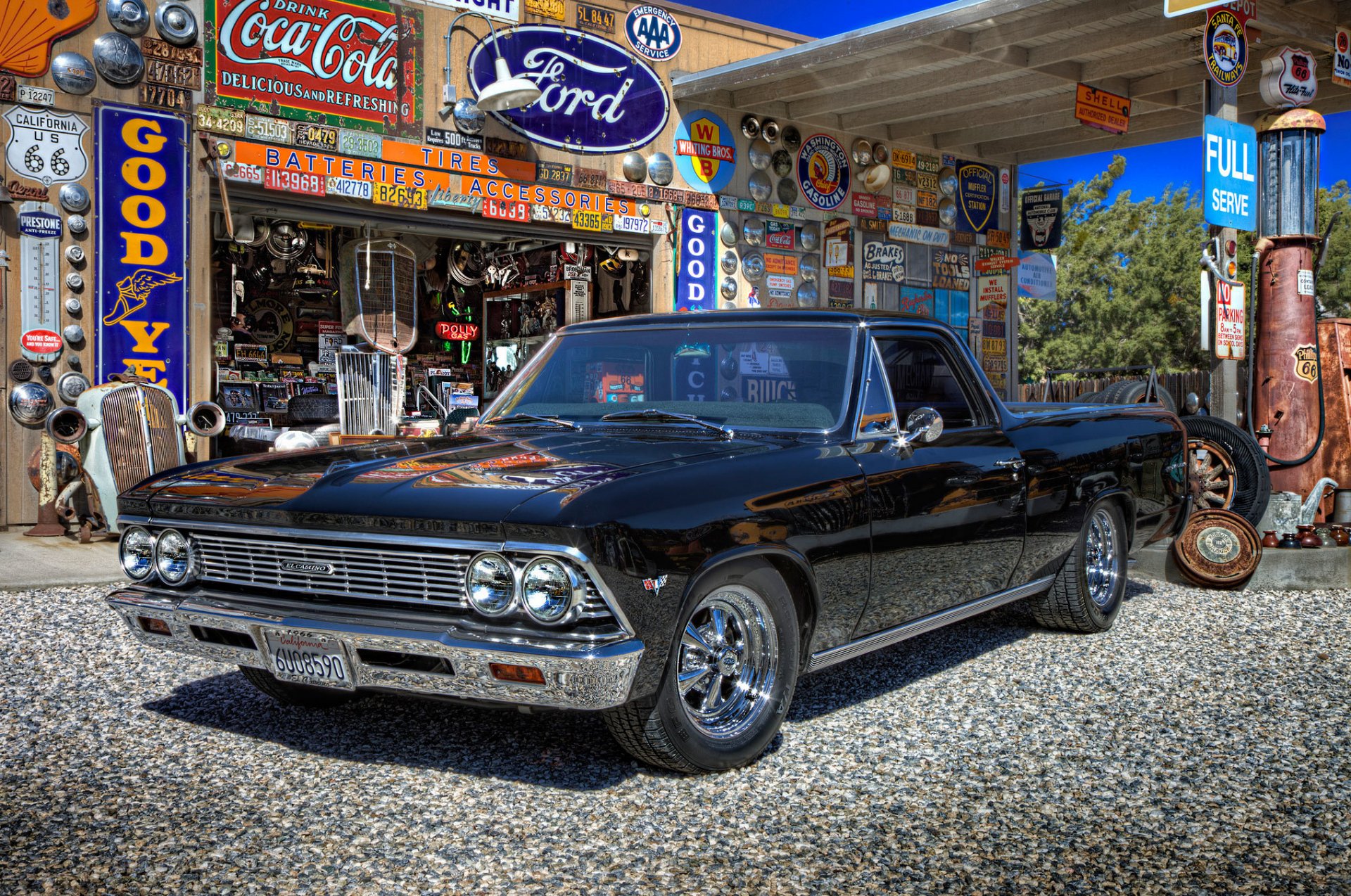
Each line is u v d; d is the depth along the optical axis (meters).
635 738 3.07
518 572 2.75
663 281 11.80
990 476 4.26
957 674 4.49
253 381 11.58
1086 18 9.06
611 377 4.22
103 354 8.59
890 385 3.99
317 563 3.07
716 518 3.03
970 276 14.81
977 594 4.39
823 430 3.70
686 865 2.61
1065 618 5.18
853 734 3.66
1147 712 3.93
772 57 10.69
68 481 8.02
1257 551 6.47
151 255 8.73
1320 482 7.50
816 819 2.91
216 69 8.93
